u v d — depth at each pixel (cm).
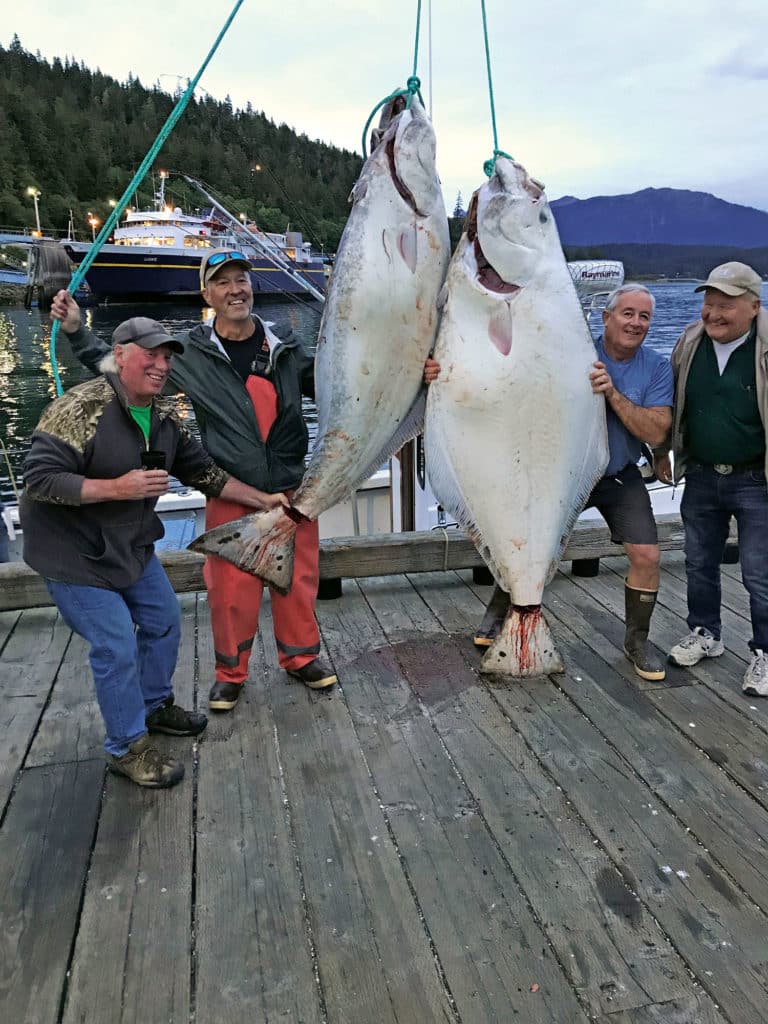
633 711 295
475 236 256
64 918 196
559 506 284
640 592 317
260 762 266
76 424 220
